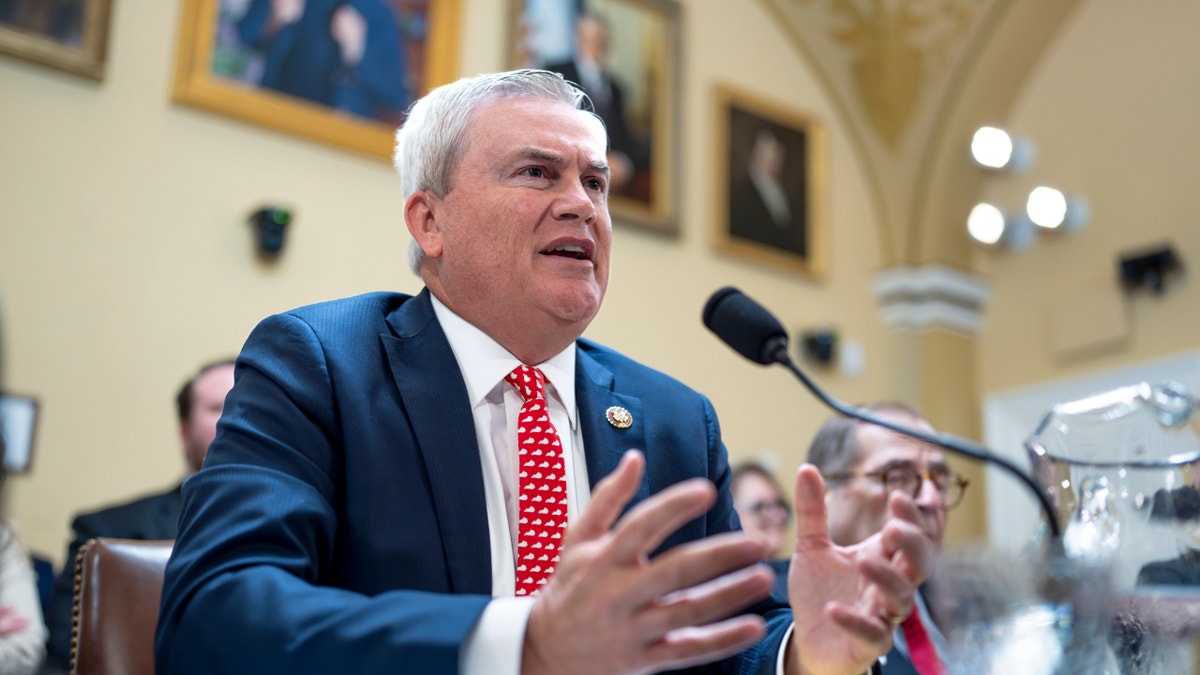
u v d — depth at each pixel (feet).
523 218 5.98
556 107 6.37
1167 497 4.25
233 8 19.33
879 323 25.88
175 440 17.24
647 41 24.02
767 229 24.73
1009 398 24.95
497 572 5.30
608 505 3.68
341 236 19.42
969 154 25.98
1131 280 23.02
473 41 21.83
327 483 5.12
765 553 3.52
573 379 6.11
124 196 17.70
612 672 3.60
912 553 4.31
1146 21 24.21
